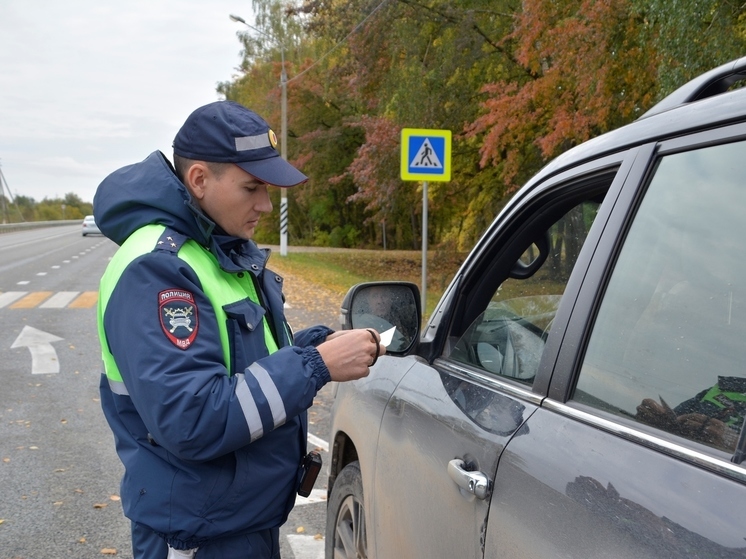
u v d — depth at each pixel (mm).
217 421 1498
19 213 89125
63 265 23984
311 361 1626
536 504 1375
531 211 1970
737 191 1263
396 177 17812
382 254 32688
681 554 1024
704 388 1208
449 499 1771
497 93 13094
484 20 15117
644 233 1444
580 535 1228
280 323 1861
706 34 6508
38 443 5375
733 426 1115
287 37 35531
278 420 1569
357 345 1688
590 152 1706
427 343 2314
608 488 1212
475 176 17500
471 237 17484
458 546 1701
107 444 5367
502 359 1922
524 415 1571
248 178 1699
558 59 9820
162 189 1658
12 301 13875
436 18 15352
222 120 1678
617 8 8344
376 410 2479
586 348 1493
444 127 16016
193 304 1567
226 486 1646
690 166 1374
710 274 1282
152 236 1626
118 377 1661
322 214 43000
